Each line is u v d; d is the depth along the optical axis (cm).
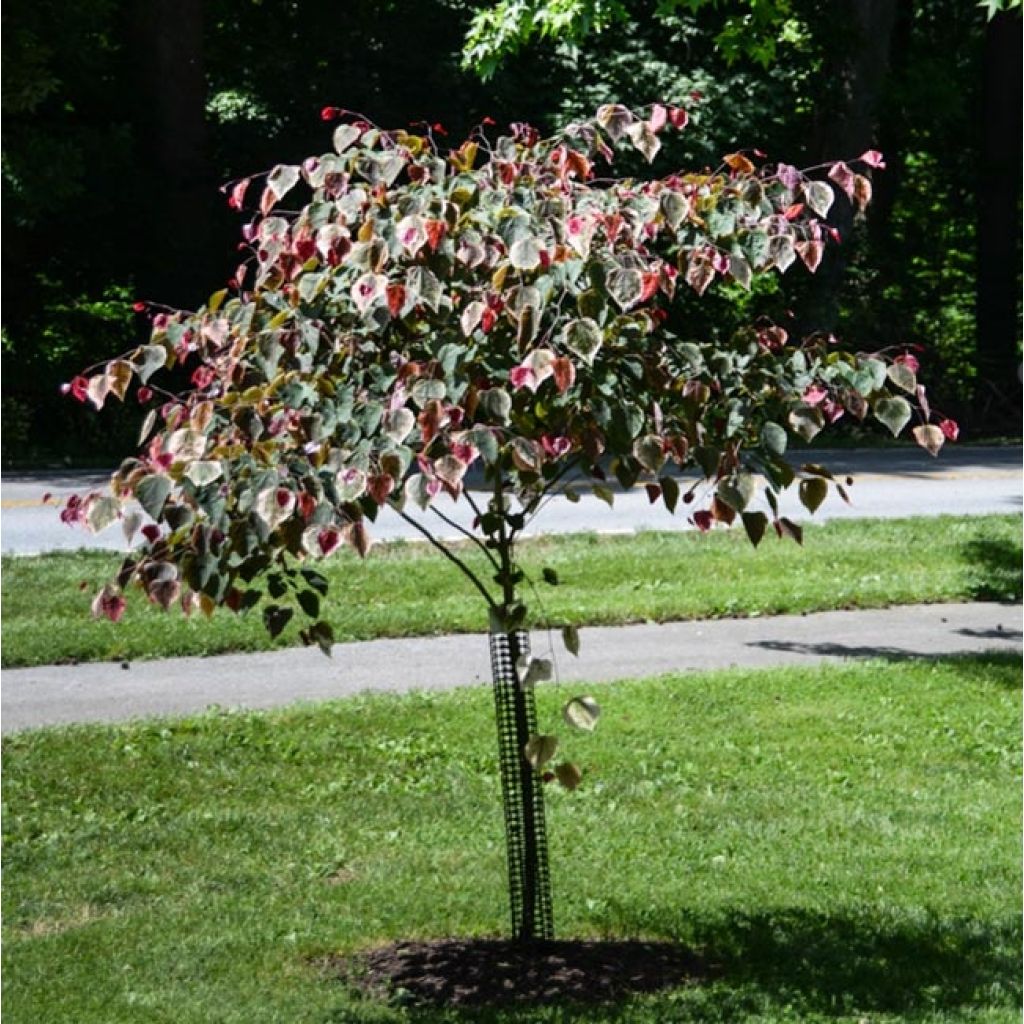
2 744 955
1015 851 810
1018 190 3334
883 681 1125
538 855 678
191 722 999
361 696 1073
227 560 551
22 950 669
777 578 1493
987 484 2181
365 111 2748
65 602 1322
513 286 561
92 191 2619
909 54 3403
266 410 563
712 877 765
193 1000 615
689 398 575
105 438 2592
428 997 618
